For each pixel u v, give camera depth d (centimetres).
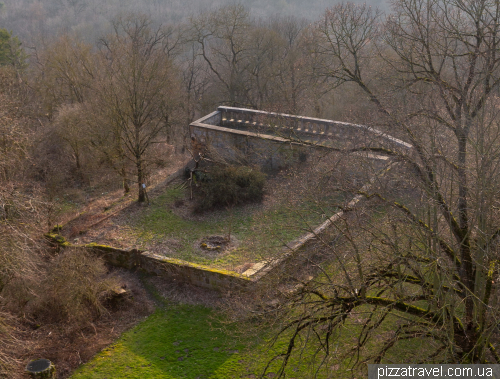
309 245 2206
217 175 2966
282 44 4675
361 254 1609
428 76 1894
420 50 1923
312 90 2489
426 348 1572
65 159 3906
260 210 2816
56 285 2236
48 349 2027
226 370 1869
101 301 2280
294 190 2000
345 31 2175
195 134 3375
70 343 2072
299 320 1532
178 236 2709
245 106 4744
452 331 1353
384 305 1502
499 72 1711
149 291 2402
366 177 1680
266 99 4669
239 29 4744
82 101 4412
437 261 1327
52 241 2672
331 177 1817
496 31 1614
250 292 2177
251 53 4756
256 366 1859
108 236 2730
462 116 1641
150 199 3067
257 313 1852
